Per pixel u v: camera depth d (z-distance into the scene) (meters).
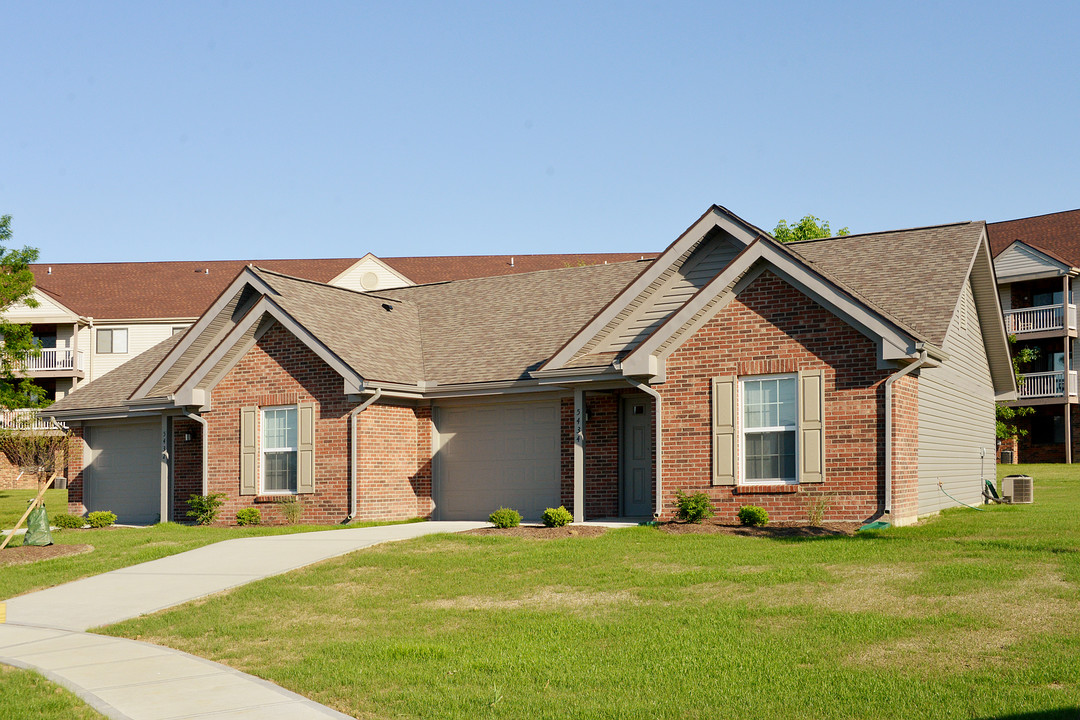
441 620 11.86
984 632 9.91
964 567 12.80
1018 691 8.13
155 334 52.50
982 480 25.81
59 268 58.00
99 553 17.72
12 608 13.42
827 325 17.88
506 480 22.86
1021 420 45.50
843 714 7.86
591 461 21.53
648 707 8.22
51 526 23.00
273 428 23.52
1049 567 12.55
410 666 9.79
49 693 8.96
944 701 8.00
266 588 13.91
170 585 14.48
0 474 47.28
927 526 17.34
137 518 27.70
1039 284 45.75
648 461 21.08
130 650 10.80
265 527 21.48
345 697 8.87
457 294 28.28
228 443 23.94
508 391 22.27
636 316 21.02
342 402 22.48
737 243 20.11
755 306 18.55
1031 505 23.67
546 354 22.95
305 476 22.81
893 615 10.78
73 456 28.69
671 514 19.03
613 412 21.36
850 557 14.05
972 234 20.81
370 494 22.30
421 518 23.58
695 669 9.26
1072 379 43.31
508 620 11.63
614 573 13.88
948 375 22.06
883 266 20.80
